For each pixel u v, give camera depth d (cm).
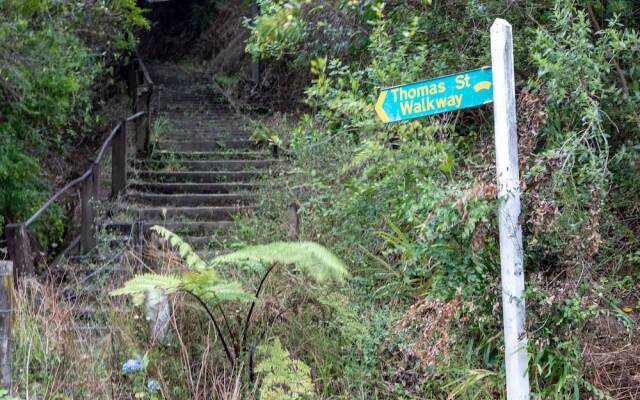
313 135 559
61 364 393
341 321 427
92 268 585
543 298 352
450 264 382
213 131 1120
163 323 425
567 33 473
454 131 509
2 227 775
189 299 443
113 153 822
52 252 813
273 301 444
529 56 498
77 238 704
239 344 413
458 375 394
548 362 359
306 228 555
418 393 396
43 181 859
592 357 381
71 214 908
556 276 363
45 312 429
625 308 411
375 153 452
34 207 790
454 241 384
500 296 376
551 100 400
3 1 624
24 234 507
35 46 704
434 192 377
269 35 507
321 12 637
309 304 457
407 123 446
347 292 466
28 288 469
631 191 473
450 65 565
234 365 404
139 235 591
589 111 375
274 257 386
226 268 494
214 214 793
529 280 362
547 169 361
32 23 705
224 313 427
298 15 530
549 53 420
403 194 434
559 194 372
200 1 1866
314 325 446
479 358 399
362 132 518
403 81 489
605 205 441
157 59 1861
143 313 435
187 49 1858
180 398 392
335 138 586
